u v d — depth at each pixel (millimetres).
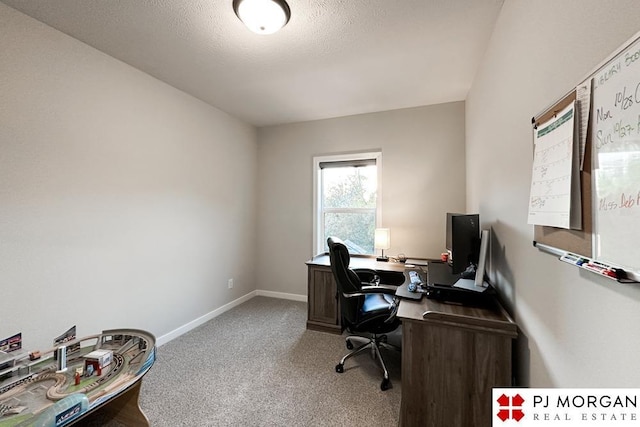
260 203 3939
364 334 2734
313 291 2881
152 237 2439
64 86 1817
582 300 798
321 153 3621
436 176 3109
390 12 1621
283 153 3820
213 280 3162
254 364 2207
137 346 1426
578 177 791
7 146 1565
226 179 3369
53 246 1765
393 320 2086
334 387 1922
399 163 3252
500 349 1329
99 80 2021
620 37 638
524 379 1252
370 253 3498
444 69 2312
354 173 3574
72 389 1099
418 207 3182
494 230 1782
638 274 569
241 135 3637
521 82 1285
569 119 827
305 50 2023
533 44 1148
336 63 2215
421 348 1442
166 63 2209
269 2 1476
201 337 2676
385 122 3309
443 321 1399
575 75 828
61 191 1805
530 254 1178
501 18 1605
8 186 1570
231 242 3455
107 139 2080
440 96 2887
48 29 1735
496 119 1724
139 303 2324
